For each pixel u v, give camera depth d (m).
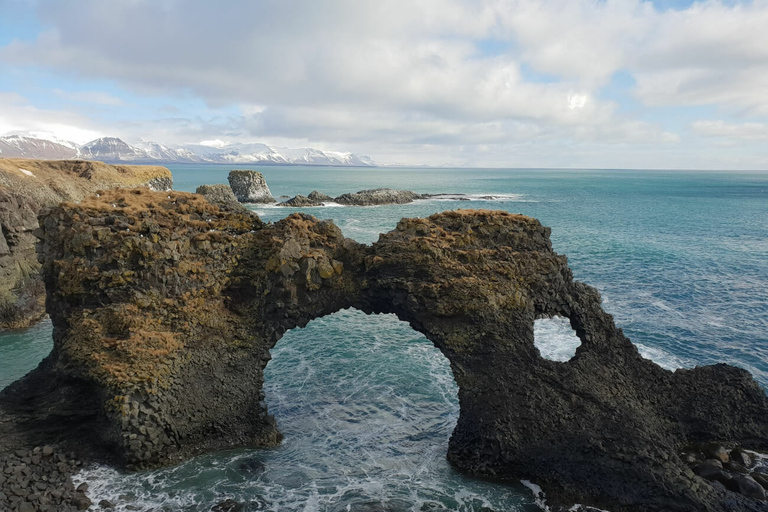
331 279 24.86
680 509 17.36
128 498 18.30
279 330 24.47
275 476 19.84
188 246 23.20
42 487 18.23
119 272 21.61
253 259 24.66
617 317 37.81
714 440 21.55
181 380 21.12
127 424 19.47
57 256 22.52
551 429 20.11
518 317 23.30
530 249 25.25
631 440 19.11
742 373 23.28
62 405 20.72
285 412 24.84
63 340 21.72
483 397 21.58
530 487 19.53
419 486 19.48
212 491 18.83
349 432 23.16
